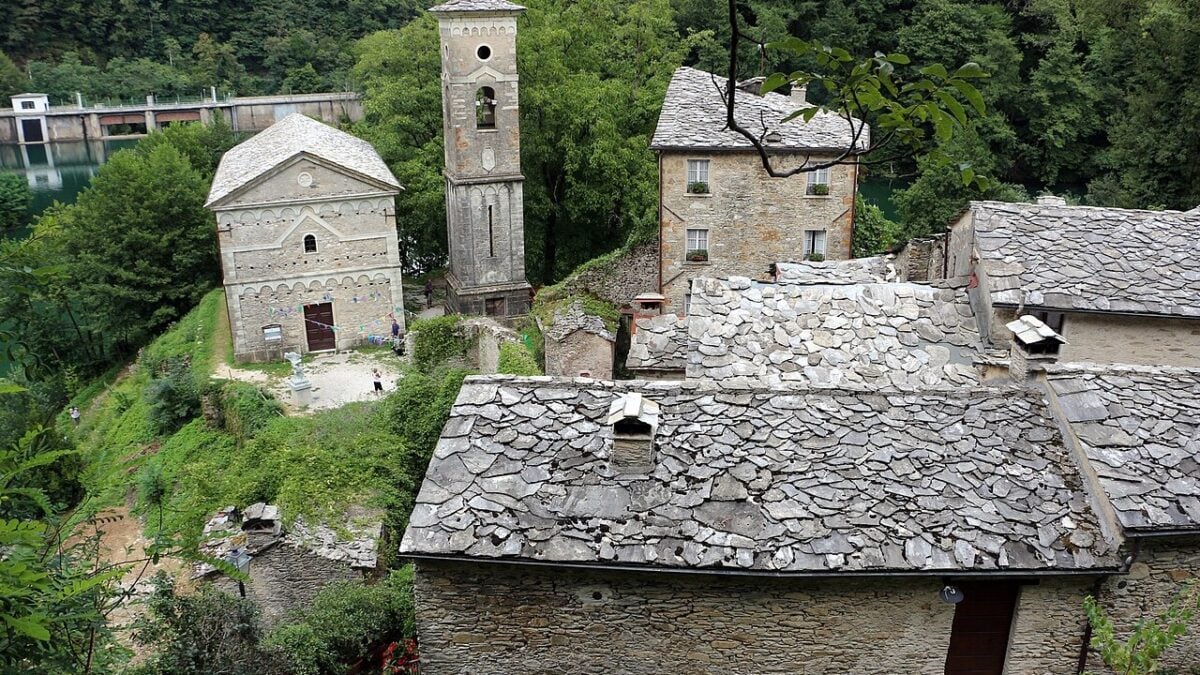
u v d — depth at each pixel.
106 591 10.10
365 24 107.62
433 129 48.69
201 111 96.44
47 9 101.69
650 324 20.77
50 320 46.41
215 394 35.00
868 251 40.69
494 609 11.55
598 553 10.94
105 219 50.22
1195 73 41.25
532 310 38.56
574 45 48.62
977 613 11.87
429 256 51.84
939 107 6.04
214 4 107.75
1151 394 12.64
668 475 11.84
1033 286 17.86
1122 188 44.19
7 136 94.19
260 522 19.45
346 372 37.81
